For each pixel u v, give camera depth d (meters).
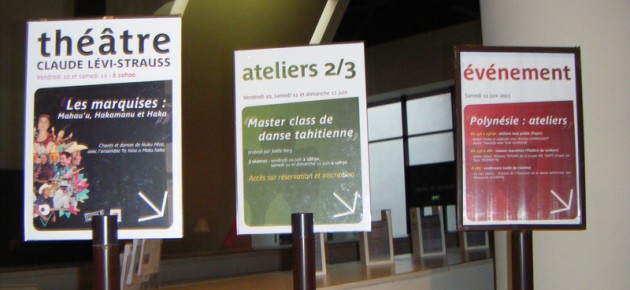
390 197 11.96
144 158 1.76
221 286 3.03
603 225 2.56
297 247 1.75
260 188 1.95
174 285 3.10
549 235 2.64
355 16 11.08
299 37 7.07
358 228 1.90
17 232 5.48
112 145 1.77
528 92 2.14
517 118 2.13
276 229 1.93
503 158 2.11
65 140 1.77
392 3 10.46
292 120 1.96
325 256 3.34
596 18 2.62
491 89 2.13
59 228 1.74
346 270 3.63
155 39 1.80
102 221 1.63
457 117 2.11
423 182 11.36
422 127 11.39
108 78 1.79
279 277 3.42
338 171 1.93
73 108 1.79
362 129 1.93
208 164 7.42
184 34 6.20
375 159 12.19
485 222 2.08
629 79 2.60
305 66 1.97
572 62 2.16
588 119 2.61
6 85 5.53
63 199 1.75
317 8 6.79
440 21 11.26
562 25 2.67
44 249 5.24
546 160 2.12
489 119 2.12
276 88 1.98
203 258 3.60
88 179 1.76
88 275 3.03
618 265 2.54
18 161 5.61
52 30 1.82
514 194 2.10
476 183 2.10
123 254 2.18
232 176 7.72
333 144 1.94
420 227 4.75
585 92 2.62
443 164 11.06
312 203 1.92
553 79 2.16
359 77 1.95
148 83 1.79
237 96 1.99
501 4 2.87
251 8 6.45
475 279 4.11
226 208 7.71
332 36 6.95
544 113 2.13
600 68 2.61
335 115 1.95
